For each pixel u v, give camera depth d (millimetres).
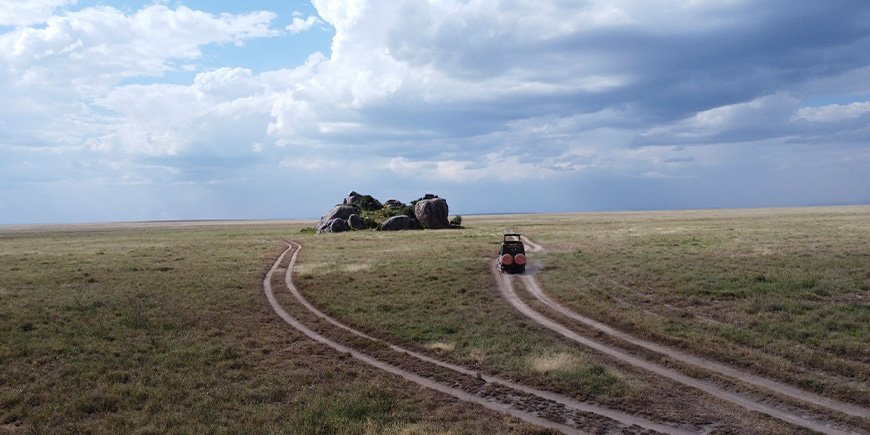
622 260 34656
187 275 34781
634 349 17719
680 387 14367
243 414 13031
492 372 16203
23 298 26531
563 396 14172
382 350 18781
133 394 14258
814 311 19984
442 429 11922
